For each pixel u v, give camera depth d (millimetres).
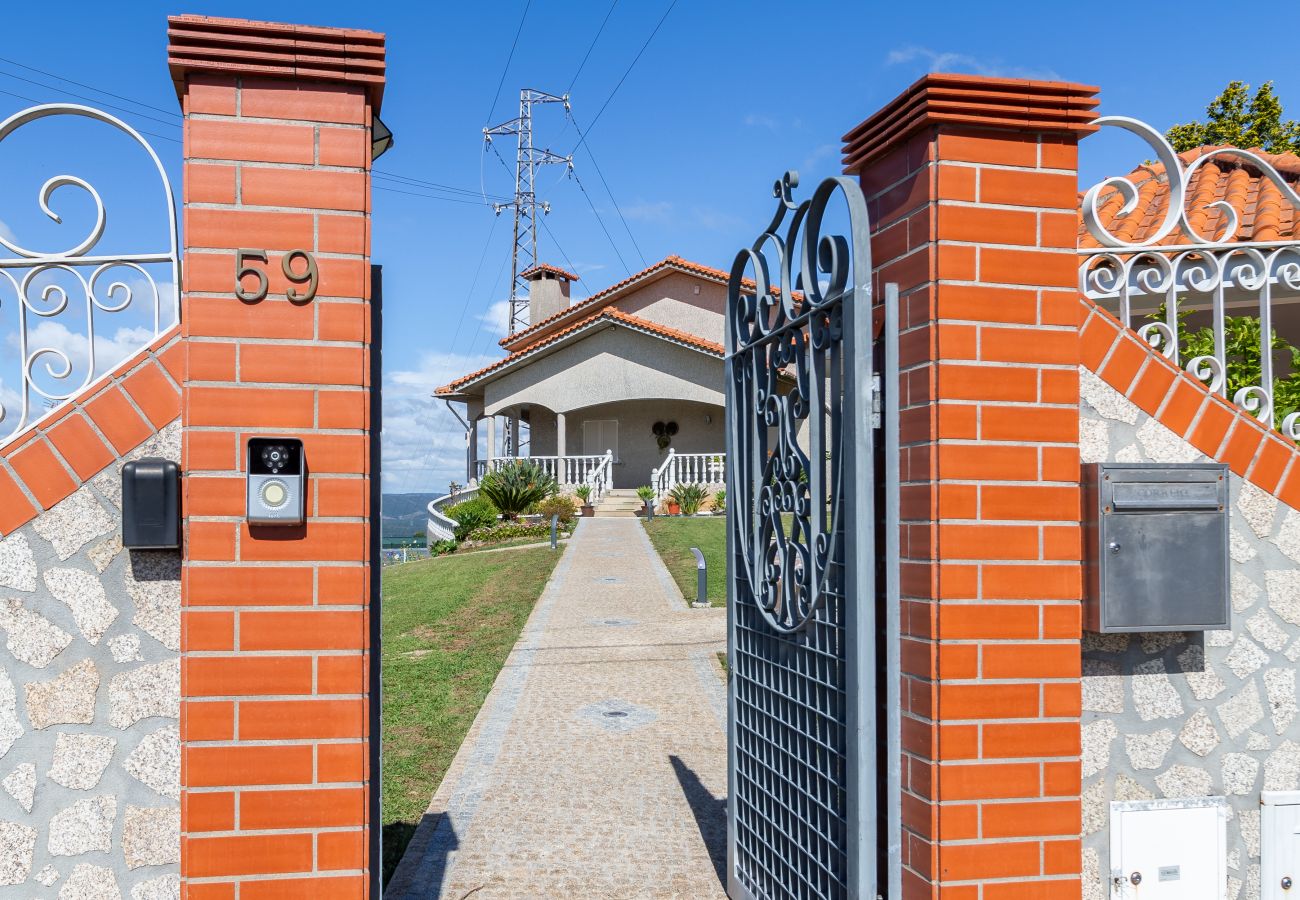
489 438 28047
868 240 2850
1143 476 3076
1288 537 3395
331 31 2727
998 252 2840
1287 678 3357
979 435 2809
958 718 2777
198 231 2701
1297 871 3303
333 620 2715
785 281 3475
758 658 3861
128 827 2906
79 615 2898
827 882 3156
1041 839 2809
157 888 2916
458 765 6594
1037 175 2873
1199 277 5078
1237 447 3371
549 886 4621
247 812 2672
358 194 2777
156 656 2926
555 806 5797
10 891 2855
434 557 21922
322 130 2764
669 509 24906
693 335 29125
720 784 6230
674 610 12711
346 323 2752
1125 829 3223
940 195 2805
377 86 2795
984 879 2779
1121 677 3258
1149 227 6516
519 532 22109
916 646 2879
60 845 2879
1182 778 3283
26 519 2873
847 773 2906
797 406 3365
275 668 2688
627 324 26156
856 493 2832
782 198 3441
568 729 7516
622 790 6098
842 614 3000
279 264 2730
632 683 8992
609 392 26828
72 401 2912
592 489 26234
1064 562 2850
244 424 2701
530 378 27594
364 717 2721
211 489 2682
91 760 2896
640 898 4496
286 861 2678
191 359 2684
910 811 2914
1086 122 2859
